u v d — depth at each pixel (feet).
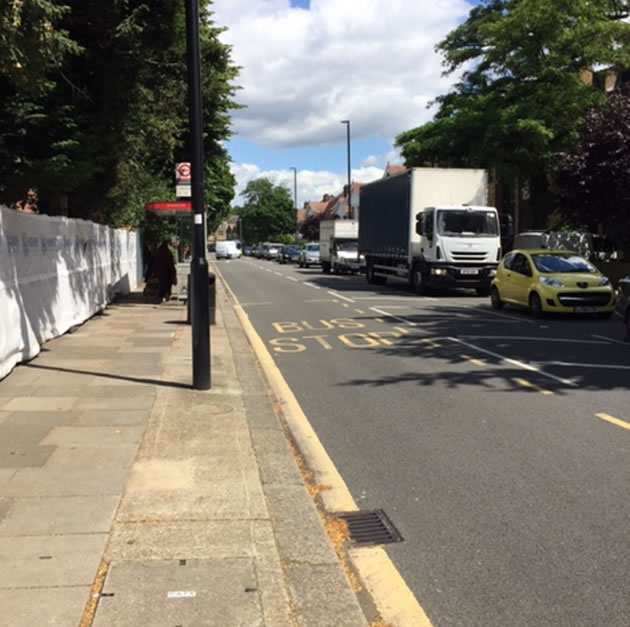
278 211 366.84
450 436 21.61
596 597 12.03
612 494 16.67
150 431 20.71
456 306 62.90
